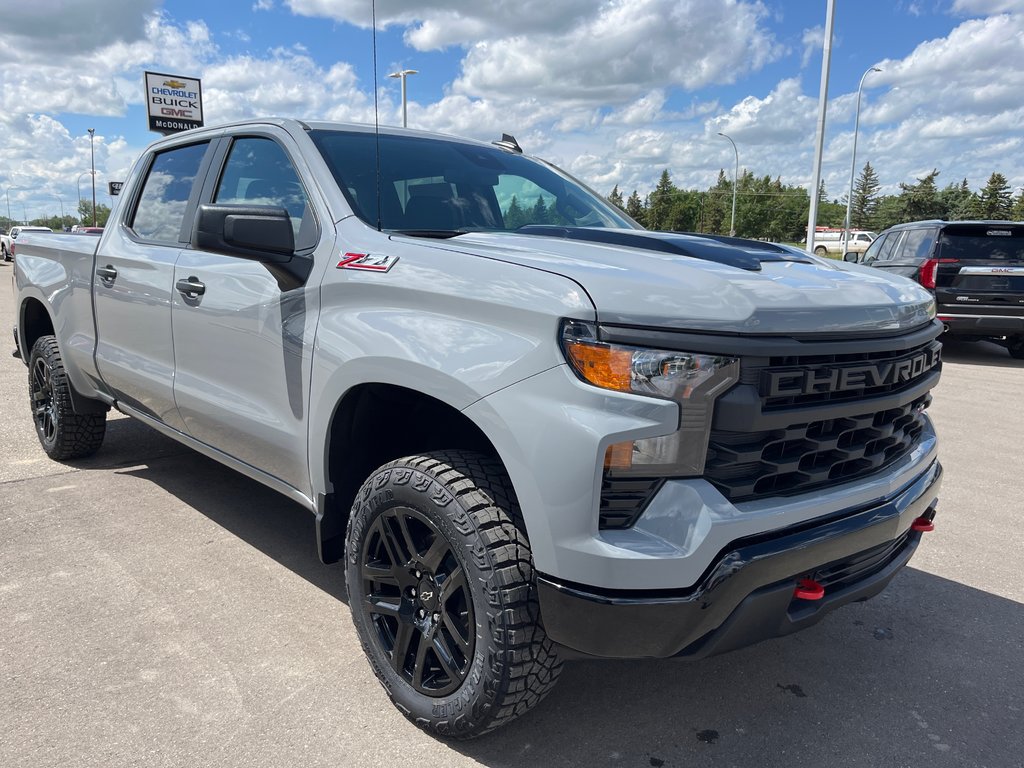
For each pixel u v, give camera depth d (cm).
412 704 231
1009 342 1062
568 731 238
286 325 270
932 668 279
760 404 191
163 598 311
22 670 258
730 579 188
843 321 206
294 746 225
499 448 199
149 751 221
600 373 186
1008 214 8550
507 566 204
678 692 261
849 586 230
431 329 218
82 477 456
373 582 245
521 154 388
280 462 286
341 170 286
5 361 853
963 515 436
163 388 346
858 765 226
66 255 438
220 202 330
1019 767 226
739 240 277
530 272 204
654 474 187
